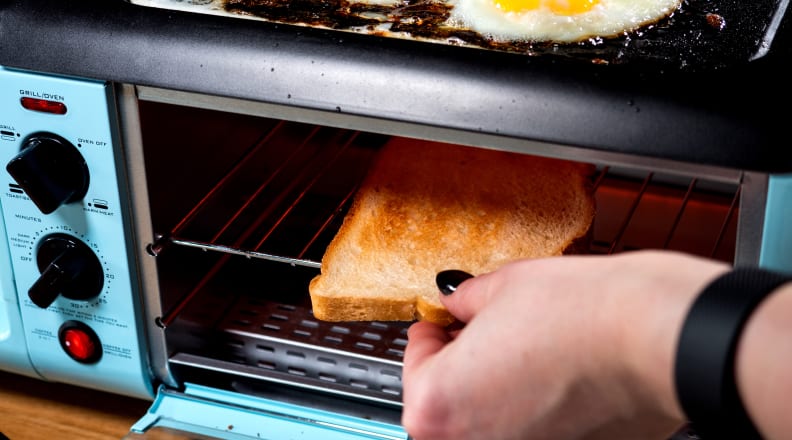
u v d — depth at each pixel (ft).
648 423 1.77
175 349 2.37
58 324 2.36
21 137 2.22
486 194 2.37
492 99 2.01
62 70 2.14
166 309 2.33
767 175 1.94
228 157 2.44
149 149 2.20
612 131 1.97
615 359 1.68
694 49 2.15
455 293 1.91
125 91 2.15
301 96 2.06
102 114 2.16
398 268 2.25
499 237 2.29
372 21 2.23
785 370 1.55
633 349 1.66
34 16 2.16
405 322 2.24
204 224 2.41
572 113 1.99
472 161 2.44
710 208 2.66
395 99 2.03
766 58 2.03
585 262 1.75
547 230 2.30
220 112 2.37
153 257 2.27
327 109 2.05
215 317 2.47
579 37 2.20
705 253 2.59
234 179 2.48
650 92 1.97
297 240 2.57
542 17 2.24
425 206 2.35
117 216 2.23
